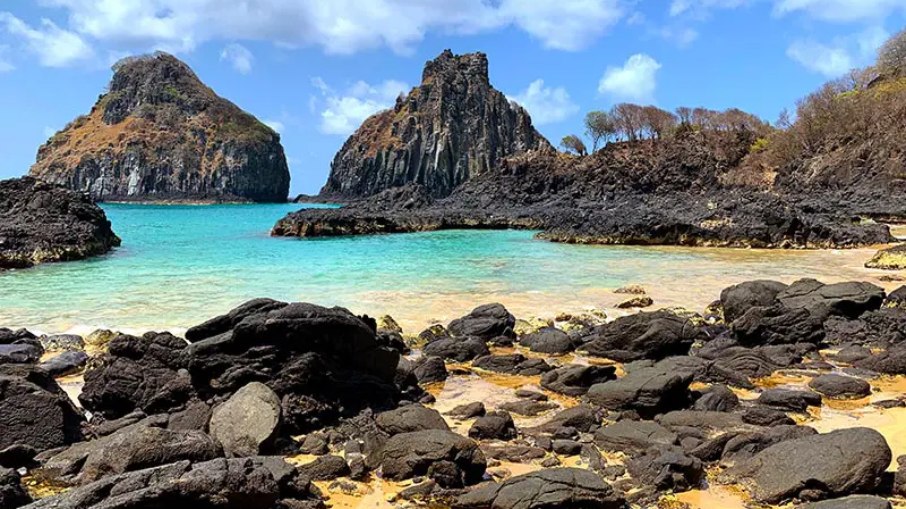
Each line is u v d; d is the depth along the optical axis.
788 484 8.86
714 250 47.78
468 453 9.59
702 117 124.44
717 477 9.58
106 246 45.06
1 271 32.94
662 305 24.14
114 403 12.15
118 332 18.83
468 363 16.72
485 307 20.30
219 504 7.45
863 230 50.59
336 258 41.00
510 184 108.00
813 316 18.20
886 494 8.81
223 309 22.72
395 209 94.00
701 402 12.23
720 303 23.14
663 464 9.41
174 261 38.41
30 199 44.81
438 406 13.29
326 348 12.64
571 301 24.89
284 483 8.78
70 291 26.53
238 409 10.70
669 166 102.81
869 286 20.25
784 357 16.23
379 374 13.28
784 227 49.81
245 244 52.62
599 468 9.80
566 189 104.56
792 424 11.58
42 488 9.10
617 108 133.00
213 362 12.16
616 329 17.11
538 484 8.38
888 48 117.81
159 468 7.63
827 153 93.06
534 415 12.58
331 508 8.75
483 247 50.78
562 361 16.83
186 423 10.99
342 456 10.50
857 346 17.16
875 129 89.75
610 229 54.47
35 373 12.01
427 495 9.05
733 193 83.44
